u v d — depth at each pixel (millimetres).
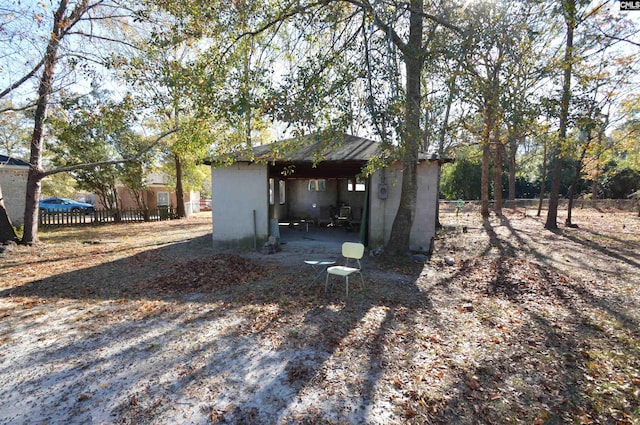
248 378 3000
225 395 2752
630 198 25266
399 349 3559
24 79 8867
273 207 14438
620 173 26750
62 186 22000
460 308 4816
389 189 8969
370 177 9055
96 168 17641
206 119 5801
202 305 4906
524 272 6660
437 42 6023
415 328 4113
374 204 9086
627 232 12391
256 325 4180
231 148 7164
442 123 8227
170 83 5043
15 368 3166
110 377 3018
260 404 2635
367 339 3789
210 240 11375
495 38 5000
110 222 18156
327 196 16891
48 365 3225
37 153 10156
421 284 6031
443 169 32125
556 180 13398
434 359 3355
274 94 4926
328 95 5273
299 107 5000
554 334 3979
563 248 9438
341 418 2469
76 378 3000
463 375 3068
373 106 4945
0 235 9750
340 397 2725
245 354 3443
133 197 25203
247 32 5828
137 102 6324
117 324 4223
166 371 3117
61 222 17344
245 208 9516
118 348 3578
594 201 23781
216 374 3066
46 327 4125
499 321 4363
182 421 2439
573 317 4512
